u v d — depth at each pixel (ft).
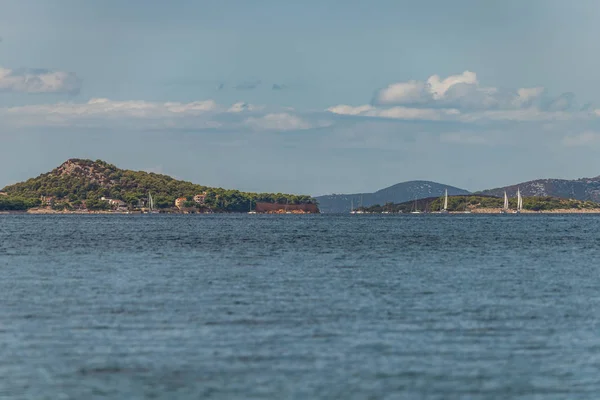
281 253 611.88
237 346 238.48
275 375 208.85
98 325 270.46
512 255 597.11
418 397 193.57
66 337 250.57
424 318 284.00
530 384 203.31
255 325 270.46
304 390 197.36
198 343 242.37
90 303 319.06
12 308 305.53
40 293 349.82
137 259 548.72
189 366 216.74
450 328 265.54
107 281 399.03
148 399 191.42
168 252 628.28
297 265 494.59
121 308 305.94
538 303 321.32
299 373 210.79
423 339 248.73
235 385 201.05
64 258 562.25
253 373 210.38
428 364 219.61
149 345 239.71
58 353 229.86
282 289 365.40
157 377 207.10
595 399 193.16
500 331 261.03
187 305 313.94
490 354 230.07
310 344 241.35
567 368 216.74
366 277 418.72
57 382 202.90
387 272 447.42
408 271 453.99
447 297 337.93
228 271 452.76
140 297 336.90
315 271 452.76
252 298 333.83
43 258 562.66
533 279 411.54
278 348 236.02
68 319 281.54
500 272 449.89
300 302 322.14
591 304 319.47
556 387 201.36
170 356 226.79
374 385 201.36
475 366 217.97
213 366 216.74
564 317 287.28
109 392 195.83
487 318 284.41
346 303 319.27
